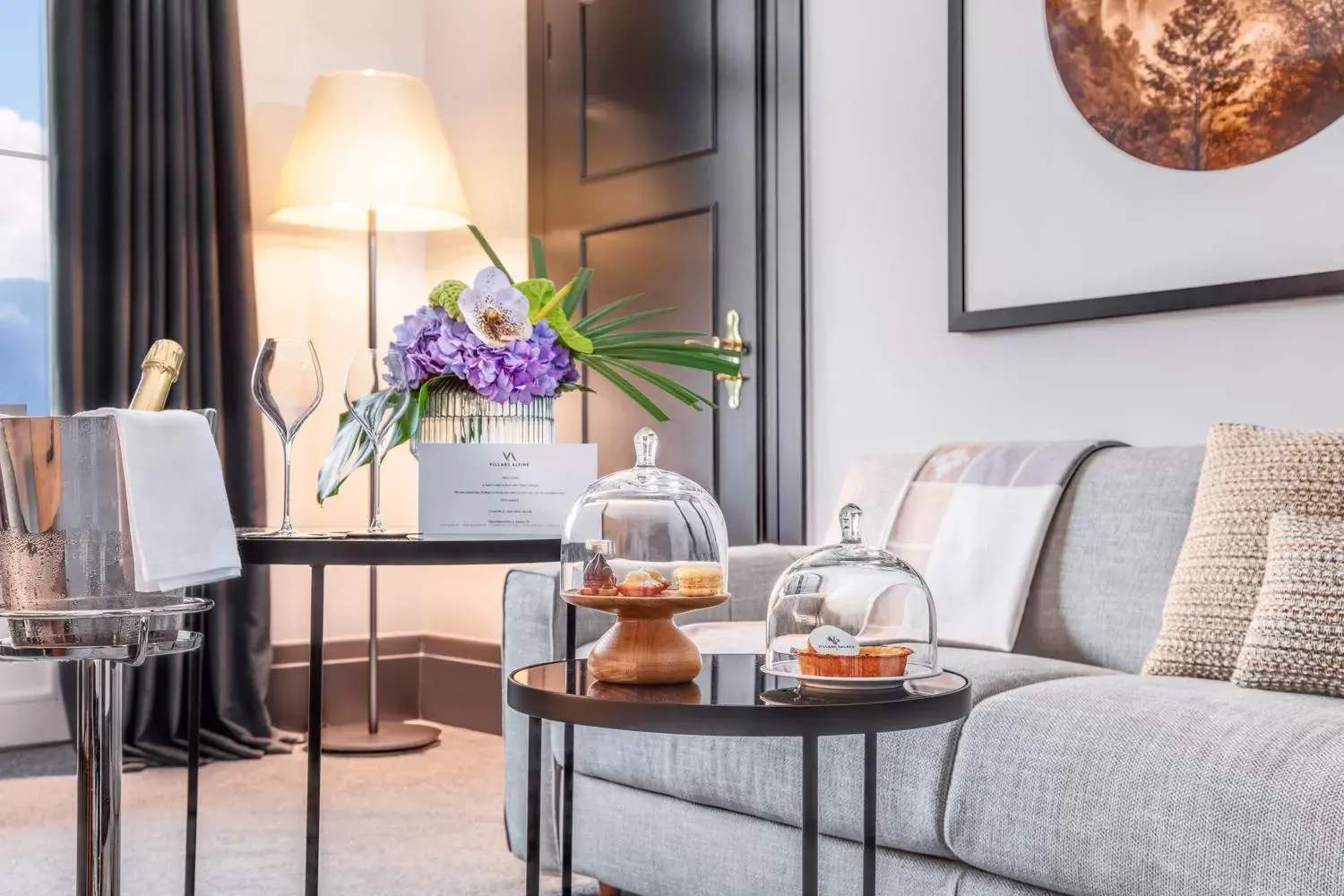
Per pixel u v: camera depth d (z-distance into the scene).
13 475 1.31
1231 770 1.49
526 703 1.42
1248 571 1.94
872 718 1.31
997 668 1.98
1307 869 1.40
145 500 1.37
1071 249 2.64
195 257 3.59
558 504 1.82
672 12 3.53
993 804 1.69
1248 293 2.36
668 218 3.54
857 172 3.08
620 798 2.23
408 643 4.18
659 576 1.49
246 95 3.88
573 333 1.92
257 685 3.64
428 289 4.25
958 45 2.82
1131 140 2.54
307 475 3.96
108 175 3.48
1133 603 2.20
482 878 2.51
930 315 2.92
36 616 1.31
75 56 3.42
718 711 1.29
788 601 1.55
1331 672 1.70
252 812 3.00
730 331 3.35
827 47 3.16
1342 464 1.95
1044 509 2.34
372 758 3.60
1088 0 2.61
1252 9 2.38
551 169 3.90
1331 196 2.28
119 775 1.47
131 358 3.47
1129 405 2.57
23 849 2.68
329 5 4.08
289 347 1.78
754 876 2.00
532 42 3.96
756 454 3.29
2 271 3.60
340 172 3.58
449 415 1.85
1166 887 1.52
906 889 1.83
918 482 2.59
